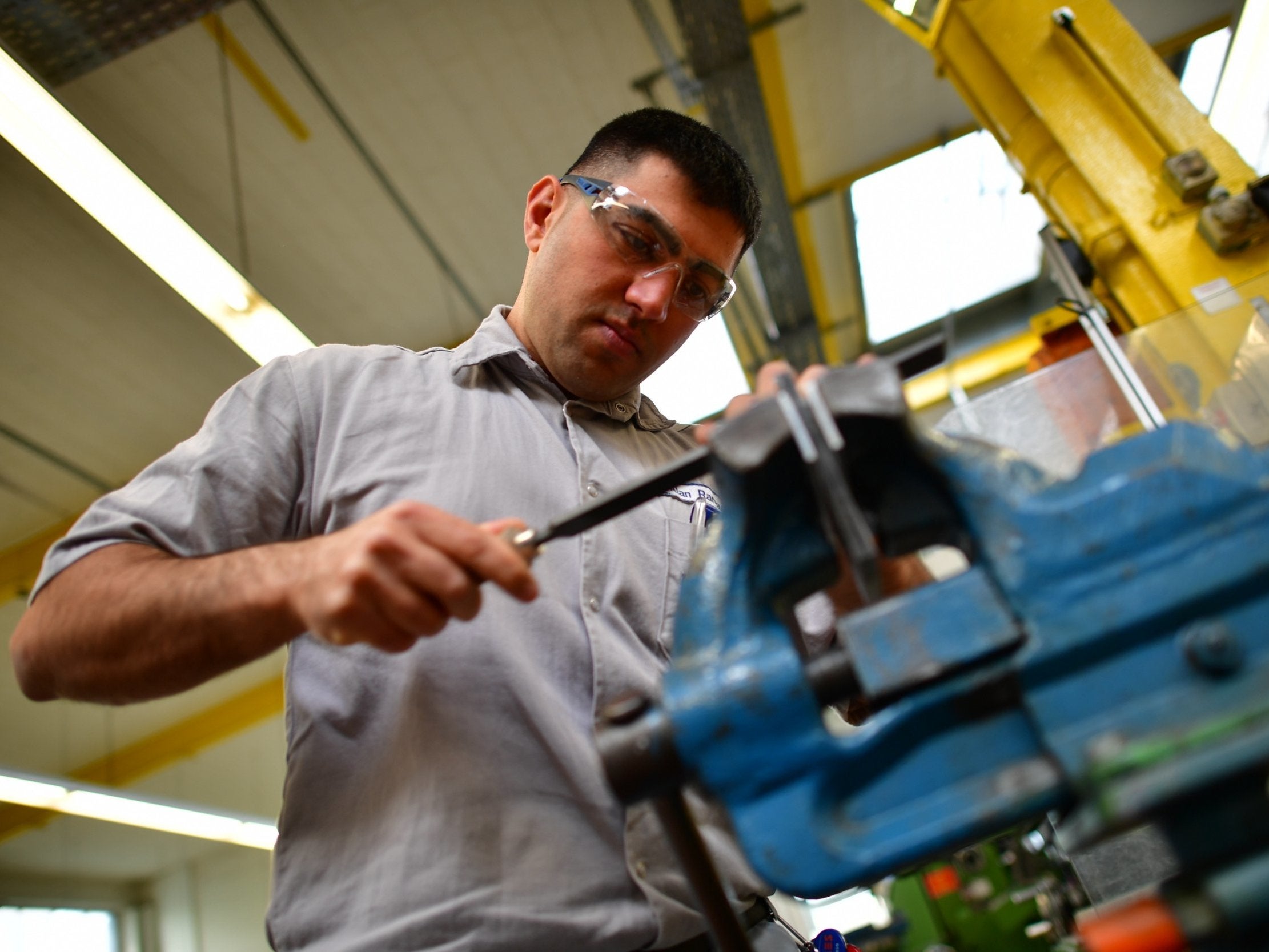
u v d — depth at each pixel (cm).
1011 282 585
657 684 90
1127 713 47
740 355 540
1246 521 50
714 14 378
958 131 482
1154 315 230
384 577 60
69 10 305
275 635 71
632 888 80
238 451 91
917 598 52
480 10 361
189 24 332
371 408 99
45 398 454
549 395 112
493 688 84
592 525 64
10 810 641
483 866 77
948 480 55
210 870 807
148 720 664
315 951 75
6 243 386
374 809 80
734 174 122
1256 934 42
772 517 59
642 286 110
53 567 83
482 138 408
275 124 380
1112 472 53
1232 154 233
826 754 50
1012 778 48
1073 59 257
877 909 490
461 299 486
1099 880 90
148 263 357
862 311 582
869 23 419
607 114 416
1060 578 50
